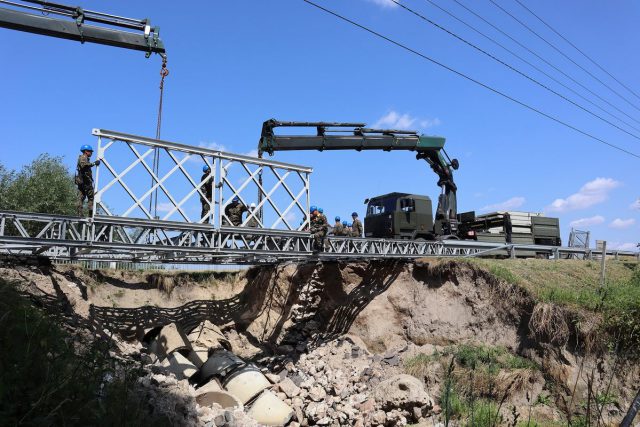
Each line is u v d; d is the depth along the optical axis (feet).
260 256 56.70
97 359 23.90
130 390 26.17
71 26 40.93
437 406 49.19
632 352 48.55
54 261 60.39
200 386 53.26
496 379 50.72
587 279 63.16
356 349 62.23
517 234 89.20
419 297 63.87
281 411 48.93
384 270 67.92
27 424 16.48
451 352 56.85
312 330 67.72
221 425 38.86
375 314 65.05
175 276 71.15
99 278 65.10
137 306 64.95
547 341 52.95
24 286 47.14
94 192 40.16
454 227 81.41
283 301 69.46
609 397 45.24
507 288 57.62
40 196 94.79
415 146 75.87
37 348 20.53
